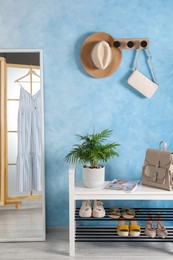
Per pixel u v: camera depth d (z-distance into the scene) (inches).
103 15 128.9
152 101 132.2
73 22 129.0
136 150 133.6
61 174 134.0
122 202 135.4
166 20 129.5
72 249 116.3
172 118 132.9
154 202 135.3
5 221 129.7
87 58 129.2
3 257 115.5
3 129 128.7
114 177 134.3
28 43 129.2
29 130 129.3
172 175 116.7
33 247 123.1
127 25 129.2
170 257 115.2
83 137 127.3
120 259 114.0
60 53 130.0
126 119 132.6
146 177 121.3
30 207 130.4
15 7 128.0
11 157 129.3
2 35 128.7
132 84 129.2
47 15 128.6
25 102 128.9
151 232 120.6
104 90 131.5
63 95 131.5
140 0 128.6
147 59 130.6
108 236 127.7
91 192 115.2
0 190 129.6
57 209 135.6
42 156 130.0
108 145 121.4
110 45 129.2
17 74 128.3
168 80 131.5
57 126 132.4
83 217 124.3
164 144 125.3
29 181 130.1
